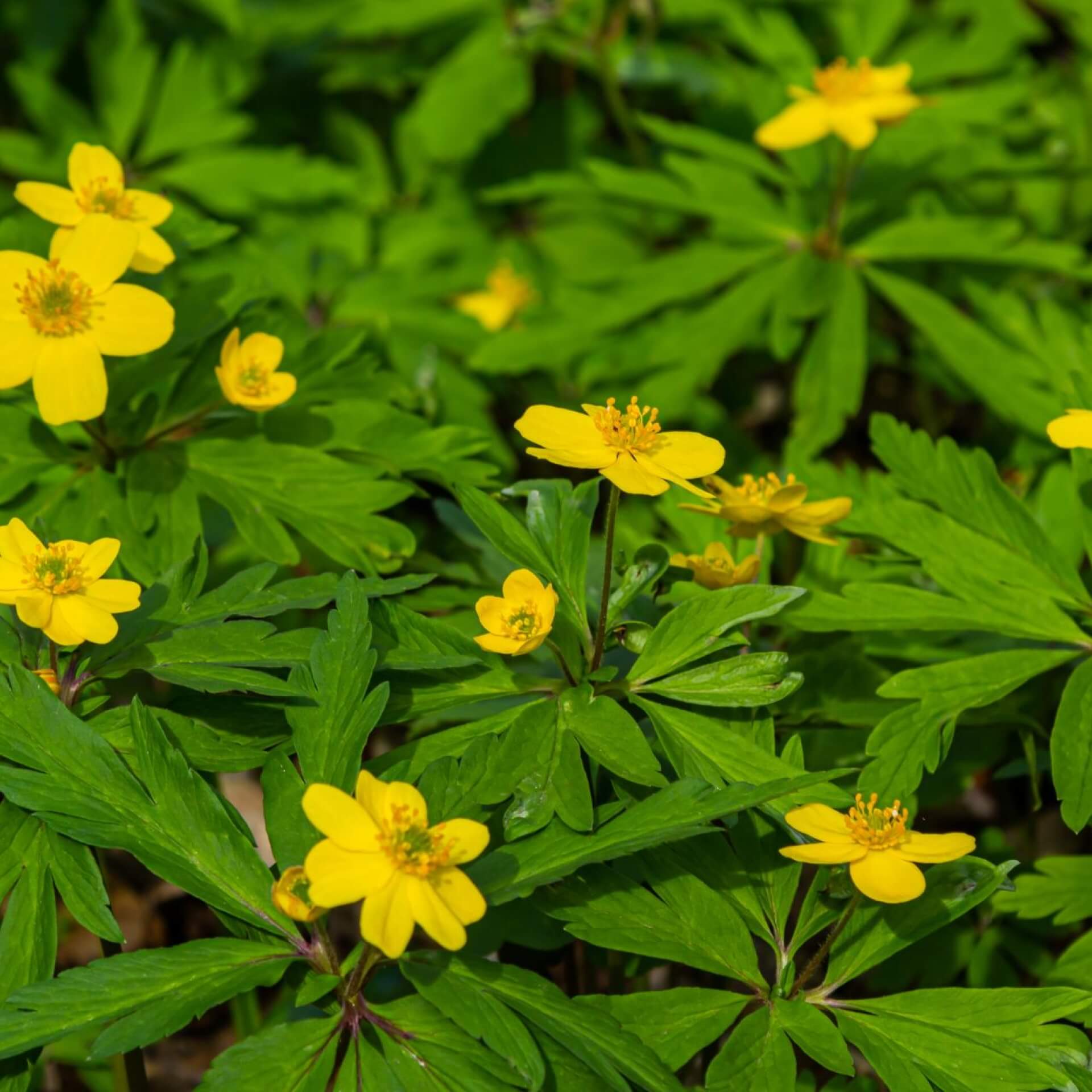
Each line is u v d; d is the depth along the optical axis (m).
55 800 0.39
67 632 0.40
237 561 0.49
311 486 0.44
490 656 0.41
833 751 0.44
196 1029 0.49
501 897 0.39
